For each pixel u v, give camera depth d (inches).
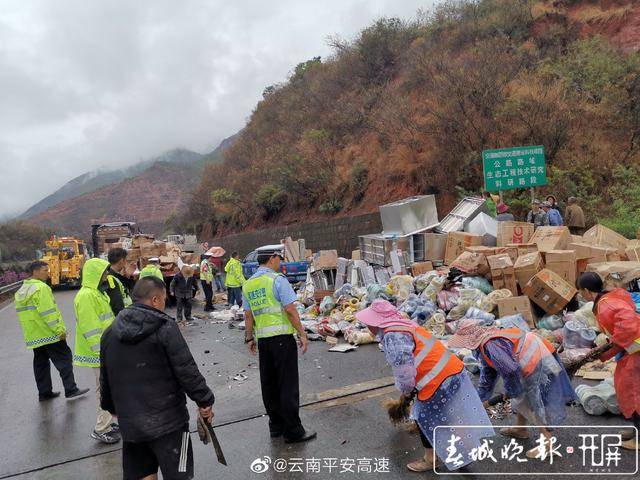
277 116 1370.6
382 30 1101.1
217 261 836.0
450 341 166.7
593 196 550.9
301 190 995.9
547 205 460.4
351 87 1108.5
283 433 194.2
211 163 1563.7
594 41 725.9
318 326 368.5
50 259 973.2
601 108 619.8
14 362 378.6
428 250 425.4
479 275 346.3
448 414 149.1
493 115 634.2
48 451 203.2
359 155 892.6
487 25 866.8
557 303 289.3
